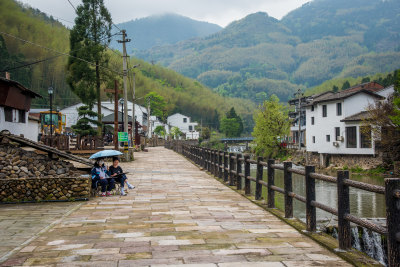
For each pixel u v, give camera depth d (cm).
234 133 12550
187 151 2888
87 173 1098
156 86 13300
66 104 7231
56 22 7712
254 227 625
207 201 916
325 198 2125
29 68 6397
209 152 1723
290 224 639
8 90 1812
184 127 11431
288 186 687
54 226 627
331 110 3988
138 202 897
